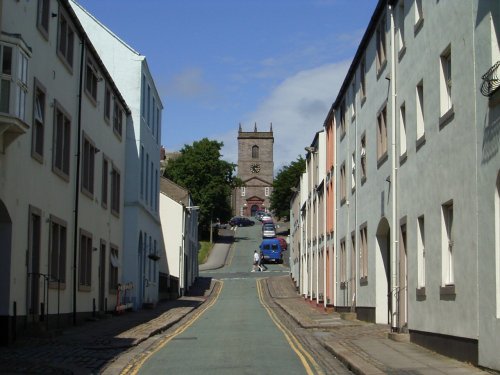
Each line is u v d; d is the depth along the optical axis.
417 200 18.66
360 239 28.62
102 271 30.95
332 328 24.64
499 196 12.62
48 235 22.12
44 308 21.31
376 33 25.48
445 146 15.98
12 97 16.66
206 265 84.00
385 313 25.25
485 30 13.26
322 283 39.84
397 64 21.56
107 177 31.92
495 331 12.58
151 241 42.16
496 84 12.47
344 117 33.50
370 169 26.50
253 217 164.25
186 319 30.81
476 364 13.65
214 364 15.52
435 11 17.03
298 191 58.41
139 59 37.28
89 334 21.52
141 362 15.82
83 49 26.31
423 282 18.30
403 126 21.14
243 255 94.38
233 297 51.34
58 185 23.38
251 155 175.75
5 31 17.59
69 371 13.91
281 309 38.78
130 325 25.44
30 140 20.05
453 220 15.32
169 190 60.59
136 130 37.06
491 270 12.81
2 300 18.17
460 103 14.82
